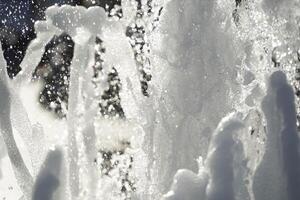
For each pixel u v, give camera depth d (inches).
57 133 121.5
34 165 117.0
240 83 118.5
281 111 98.9
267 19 125.8
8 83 119.3
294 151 96.7
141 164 120.9
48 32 122.8
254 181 99.1
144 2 123.5
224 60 121.0
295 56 125.1
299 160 96.5
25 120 119.0
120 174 120.1
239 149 92.4
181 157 119.3
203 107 119.6
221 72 120.1
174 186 93.4
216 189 89.4
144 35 123.3
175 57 121.4
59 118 130.1
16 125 119.3
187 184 93.2
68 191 104.4
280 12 125.6
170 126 120.5
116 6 125.6
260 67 122.3
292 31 125.5
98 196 112.0
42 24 122.3
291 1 125.0
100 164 117.7
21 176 115.3
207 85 120.0
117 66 122.8
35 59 126.8
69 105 113.8
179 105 120.7
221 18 121.8
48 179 96.6
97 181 112.2
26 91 131.9
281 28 125.8
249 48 122.8
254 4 126.3
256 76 119.3
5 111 117.0
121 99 123.7
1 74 119.2
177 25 121.6
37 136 118.3
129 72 123.3
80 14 118.5
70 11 118.9
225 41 121.4
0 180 126.5
